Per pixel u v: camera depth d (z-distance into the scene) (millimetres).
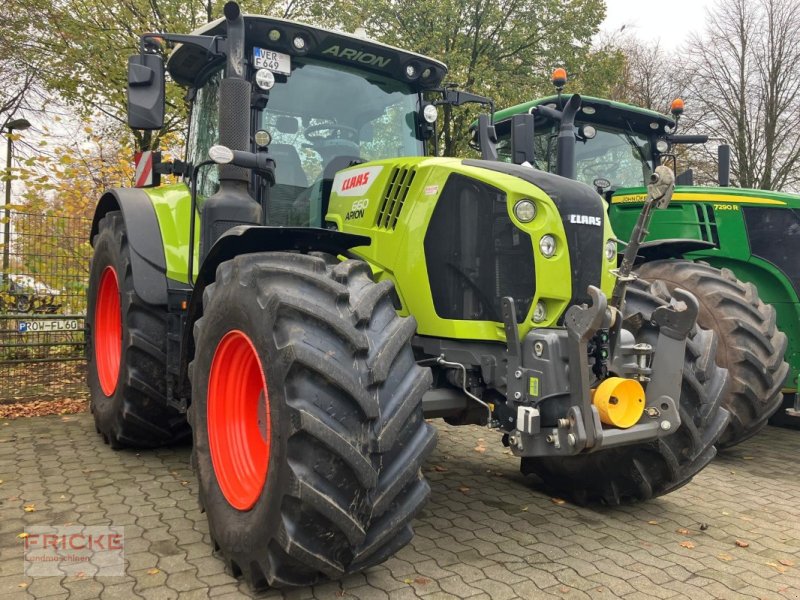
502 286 2881
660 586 2602
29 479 3680
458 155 11680
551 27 13188
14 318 6133
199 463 2787
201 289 3082
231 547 2467
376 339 2363
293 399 2195
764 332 4434
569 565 2760
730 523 3363
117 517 3133
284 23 3457
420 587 2510
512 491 3773
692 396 3104
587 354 2678
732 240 5273
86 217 7273
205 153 4141
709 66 21016
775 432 5695
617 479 3355
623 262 2803
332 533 2182
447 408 2980
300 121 3656
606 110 6023
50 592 2393
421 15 12469
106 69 9258
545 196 2848
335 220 3523
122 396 4008
